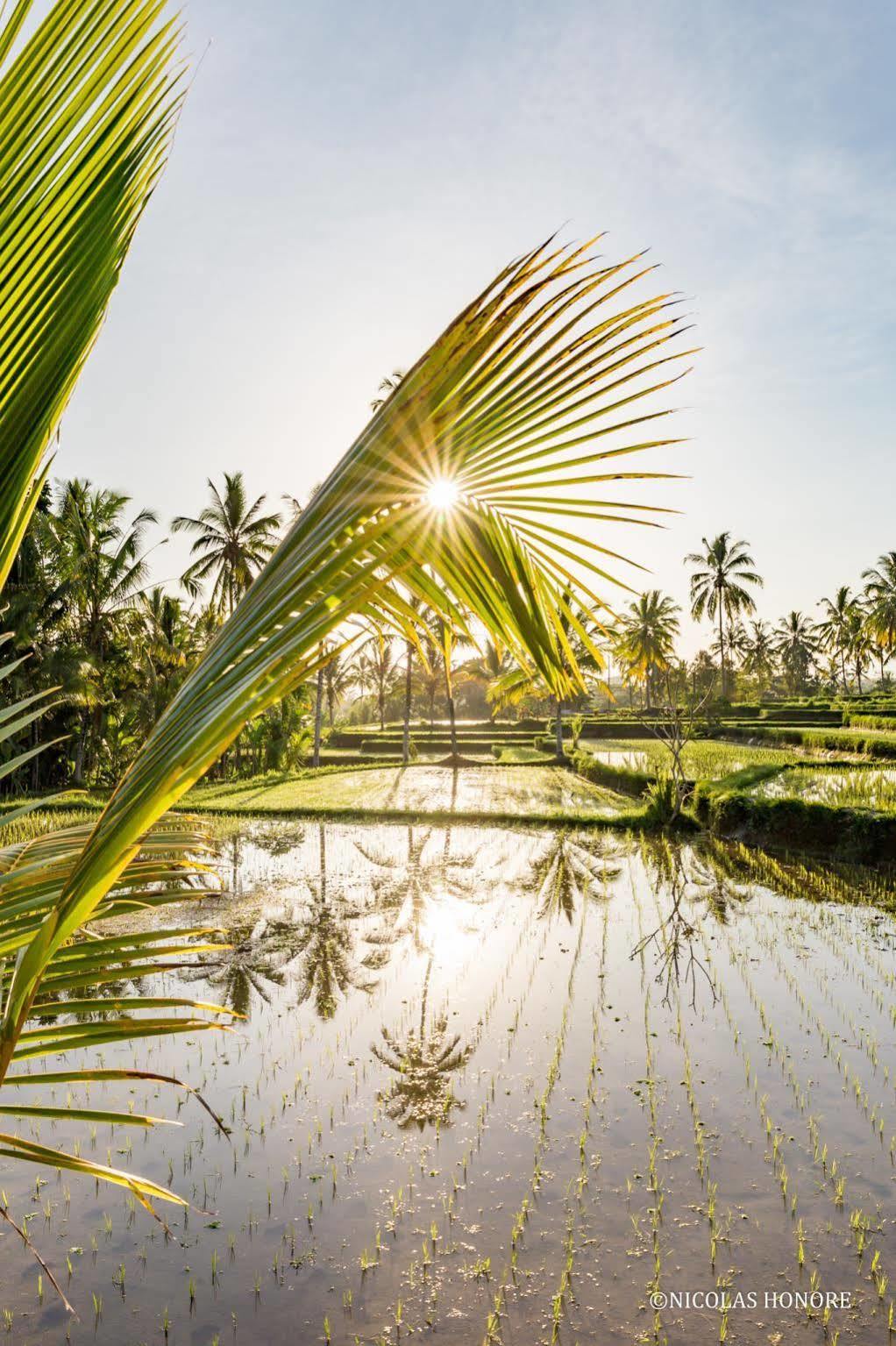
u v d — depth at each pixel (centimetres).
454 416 134
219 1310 449
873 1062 737
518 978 963
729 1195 545
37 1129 641
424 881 1448
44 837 215
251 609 115
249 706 103
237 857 1661
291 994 915
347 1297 457
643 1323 435
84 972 146
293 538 120
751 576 6706
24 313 131
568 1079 710
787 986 930
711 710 5516
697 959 1024
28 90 123
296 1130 634
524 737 5578
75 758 3042
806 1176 565
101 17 126
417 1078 716
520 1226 515
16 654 2636
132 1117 143
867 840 1590
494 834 1934
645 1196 546
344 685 6375
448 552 171
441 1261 486
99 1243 506
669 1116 647
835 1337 425
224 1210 537
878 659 7525
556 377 138
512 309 127
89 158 131
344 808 2194
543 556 188
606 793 2773
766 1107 659
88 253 135
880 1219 518
